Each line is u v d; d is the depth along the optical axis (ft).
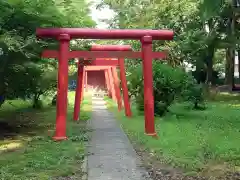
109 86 118.21
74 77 90.43
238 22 93.30
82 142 39.27
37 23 42.60
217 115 61.93
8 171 27.02
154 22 83.61
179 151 33.22
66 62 42.06
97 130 48.44
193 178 25.54
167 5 81.20
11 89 47.67
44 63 54.80
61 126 41.63
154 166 28.73
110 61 64.64
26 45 39.04
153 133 43.80
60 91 41.86
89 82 155.12
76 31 42.19
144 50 44.34
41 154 32.50
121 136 43.55
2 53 40.22
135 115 65.82
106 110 78.38
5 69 42.65
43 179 24.95
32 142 39.45
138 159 31.04
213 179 25.30
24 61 42.50
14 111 72.49
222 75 160.45
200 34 85.35
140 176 25.75
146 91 44.55
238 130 45.32
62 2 42.70
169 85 60.18
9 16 39.86
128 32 43.52
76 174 26.48
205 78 121.49
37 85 52.75
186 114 63.36
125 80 65.41
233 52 113.09
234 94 105.81
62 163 29.40
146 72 44.47
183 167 28.19
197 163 29.09
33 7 39.75
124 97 65.36
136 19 84.84
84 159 31.01
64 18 44.32
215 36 89.10
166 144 36.65
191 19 83.97
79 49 50.62
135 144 38.32
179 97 64.49
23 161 30.09
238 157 30.99
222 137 40.24
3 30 38.93
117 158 31.42
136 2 86.38
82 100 99.40
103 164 29.22
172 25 84.84
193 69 135.54
